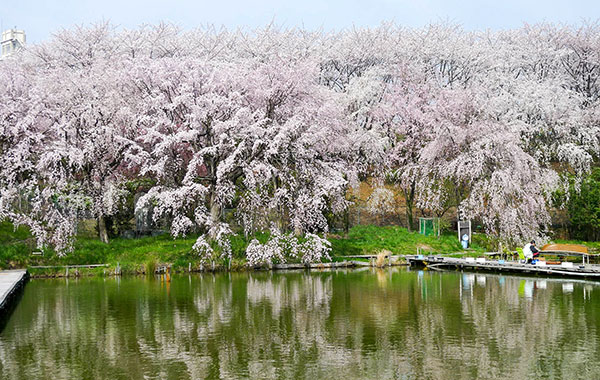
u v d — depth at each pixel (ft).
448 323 52.42
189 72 99.66
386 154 126.62
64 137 96.02
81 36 136.36
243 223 103.30
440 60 155.94
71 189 96.89
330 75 151.43
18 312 59.72
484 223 110.63
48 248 94.89
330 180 98.32
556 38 161.27
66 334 49.44
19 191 95.04
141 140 103.24
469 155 109.60
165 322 53.83
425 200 122.62
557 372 37.19
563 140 121.08
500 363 39.32
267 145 95.09
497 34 178.50
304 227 101.81
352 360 40.55
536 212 108.78
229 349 43.91
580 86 158.92
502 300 64.85
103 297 68.95
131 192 109.91
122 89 103.35
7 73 105.29
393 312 57.98
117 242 101.81
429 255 108.88
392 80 152.05
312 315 56.65
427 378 36.35
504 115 122.42
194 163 92.94
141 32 140.46
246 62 110.93
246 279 86.17
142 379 36.81
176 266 94.48
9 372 38.50
